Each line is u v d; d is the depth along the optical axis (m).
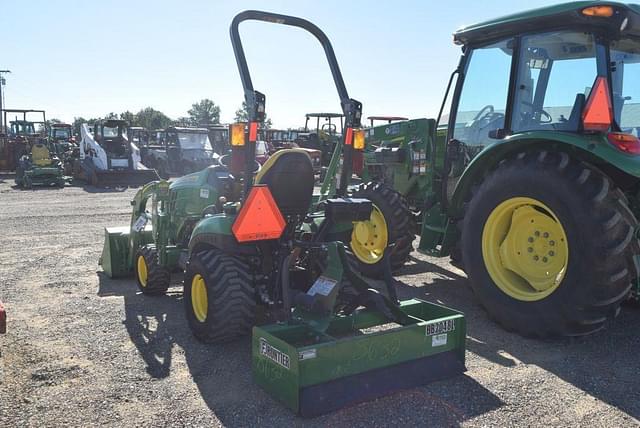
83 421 3.01
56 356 3.93
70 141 29.30
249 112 3.78
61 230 9.57
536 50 4.77
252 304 4.00
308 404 3.05
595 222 3.91
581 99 4.29
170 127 23.80
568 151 4.39
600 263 3.90
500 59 5.20
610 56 4.41
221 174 5.41
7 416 3.06
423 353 3.51
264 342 3.35
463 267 5.24
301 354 3.04
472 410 3.14
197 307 4.30
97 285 5.96
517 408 3.17
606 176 4.06
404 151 6.91
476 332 4.49
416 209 6.97
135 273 5.77
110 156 19.16
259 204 3.70
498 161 4.87
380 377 3.31
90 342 4.22
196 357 3.95
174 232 5.55
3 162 25.25
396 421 3.02
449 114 5.80
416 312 3.97
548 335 4.25
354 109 4.30
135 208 6.27
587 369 3.73
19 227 9.89
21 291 5.66
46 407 3.17
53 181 18.58
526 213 4.50
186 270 4.36
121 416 3.08
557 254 4.37
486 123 5.38
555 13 4.37
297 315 3.80
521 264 4.57
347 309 4.06
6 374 3.61
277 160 3.88
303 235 4.23
